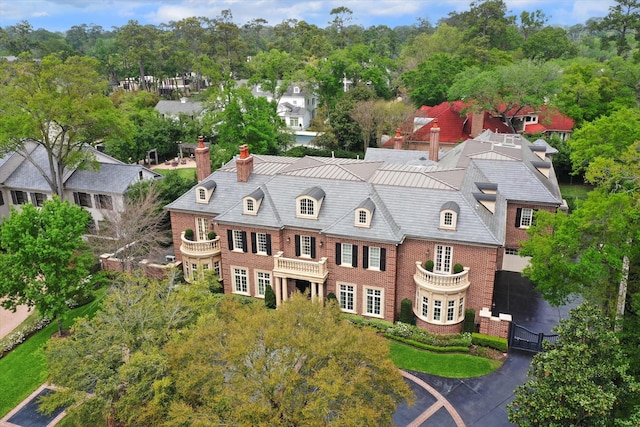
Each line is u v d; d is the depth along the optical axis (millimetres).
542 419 24156
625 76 78375
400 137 61750
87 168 60406
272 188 43906
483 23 137250
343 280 40844
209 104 91062
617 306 29891
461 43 135250
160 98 145375
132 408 24969
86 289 41531
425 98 96562
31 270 38062
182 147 97062
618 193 28719
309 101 121000
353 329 25047
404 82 102938
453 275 36906
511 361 35938
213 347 24484
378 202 40375
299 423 21906
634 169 28953
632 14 105312
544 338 36781
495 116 84812
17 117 51375
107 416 26875
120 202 58219
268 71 127500
